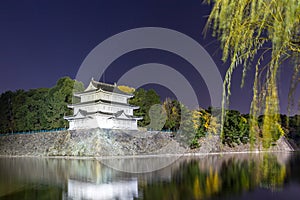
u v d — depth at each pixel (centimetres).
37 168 3756
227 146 7244
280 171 3166
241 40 632
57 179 2789
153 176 2992
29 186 2409
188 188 2288
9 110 7462
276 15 551
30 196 2014
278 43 549
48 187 2353
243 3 611
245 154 6631
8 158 5747
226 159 5081
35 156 6094
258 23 607
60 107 6688
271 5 562
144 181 2664
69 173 3241
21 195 2052
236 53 635
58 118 6756
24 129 7112
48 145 6225
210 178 2803
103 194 2072
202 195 2027
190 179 2755
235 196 1975
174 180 2703
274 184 2398
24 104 7156
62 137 6222
